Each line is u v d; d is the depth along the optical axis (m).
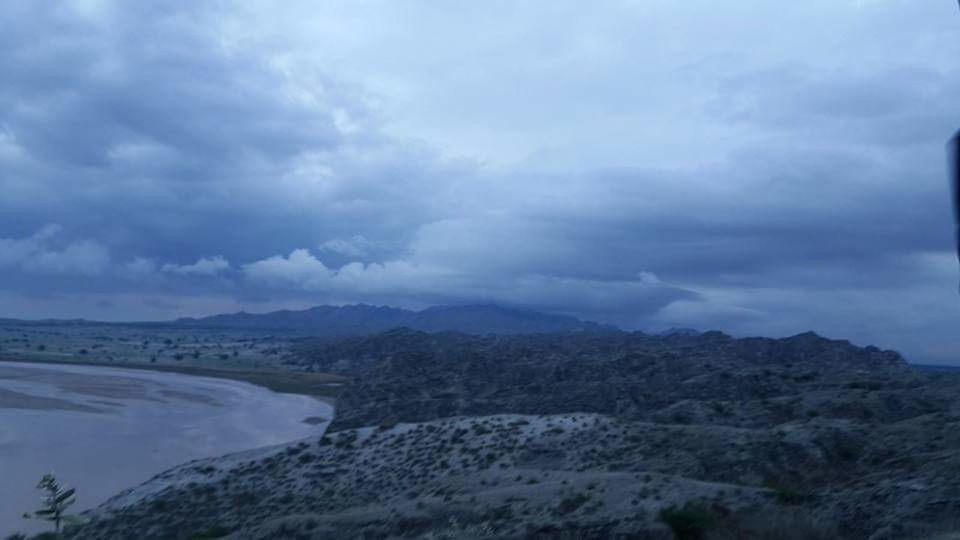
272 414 82.06
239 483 43.69
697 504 25.20
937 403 56.19
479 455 43.03
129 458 56.19
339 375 130.25
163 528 36.69
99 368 130.38
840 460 37.12
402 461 44.56
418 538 25.62
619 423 46.19
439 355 94.94
